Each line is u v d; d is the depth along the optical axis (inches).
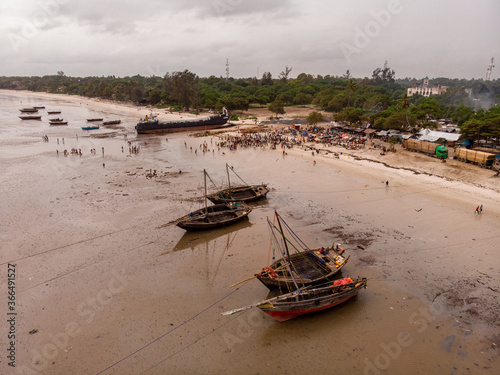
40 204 2162.9
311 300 1115.9
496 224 1715.1
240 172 2876.5
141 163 3228.3
